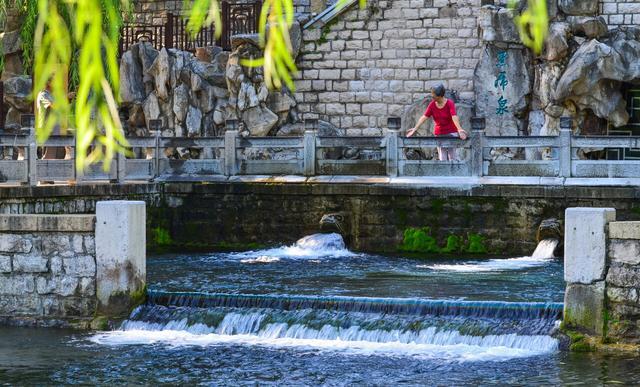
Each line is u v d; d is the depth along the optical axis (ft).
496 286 98.17
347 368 75.51
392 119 131.03
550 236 122.72
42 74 25.38
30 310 91.30
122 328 88.69
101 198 125.59
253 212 134.41
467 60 164.04
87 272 90.17
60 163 123.54
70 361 78.18
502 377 72.08
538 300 88.84
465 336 82.17
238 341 84.74
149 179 137.69
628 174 122.93
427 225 128.67
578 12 155.94
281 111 167.43
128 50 177.06
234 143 136.26
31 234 90.99
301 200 132.67
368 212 130.62
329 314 86.74
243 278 105.50
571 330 79.82
